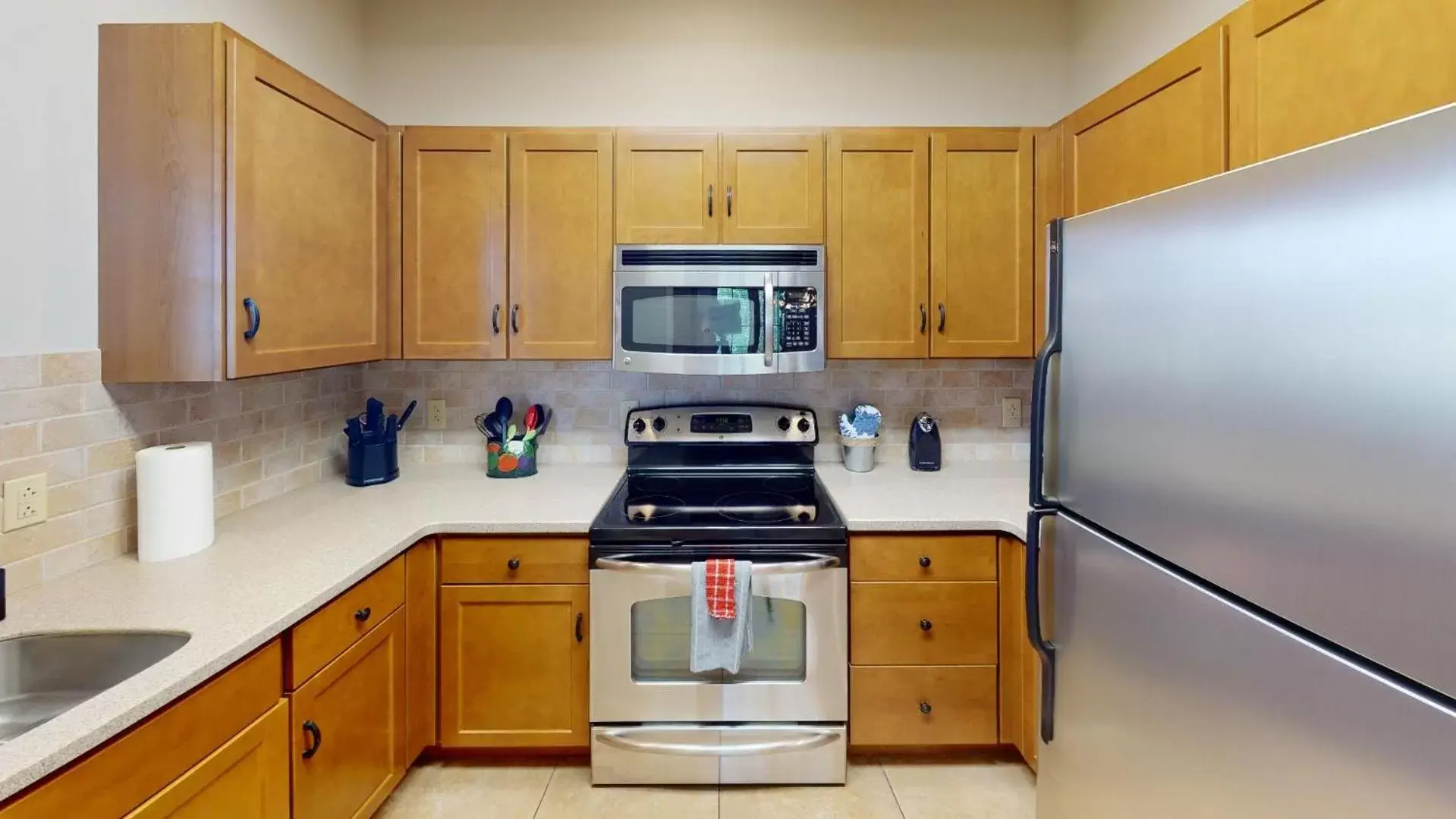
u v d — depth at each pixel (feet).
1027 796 6.21
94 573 4.74
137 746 3.21
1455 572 1.77
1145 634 3.00
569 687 6.34
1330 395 2.09
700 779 6.26
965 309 7.30
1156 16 6.54
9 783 2.65
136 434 5.16
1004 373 8.47
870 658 6.38
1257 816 2.40
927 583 6.37
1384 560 1.94
